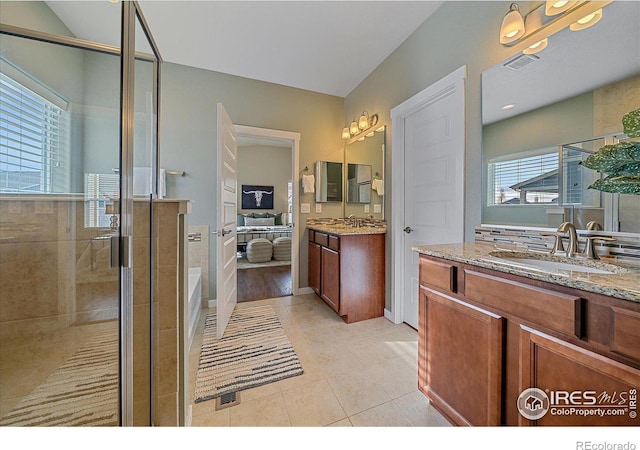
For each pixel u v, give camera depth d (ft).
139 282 3.25
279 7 6.08
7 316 2.86
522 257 4.01
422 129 6.98
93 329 3.01
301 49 7.72
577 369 2.38
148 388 3.33
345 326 7.48
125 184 3.17
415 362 5.67
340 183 11.08
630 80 3.24
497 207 4.78
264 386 4.88
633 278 2.42
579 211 3.70
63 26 5.09
